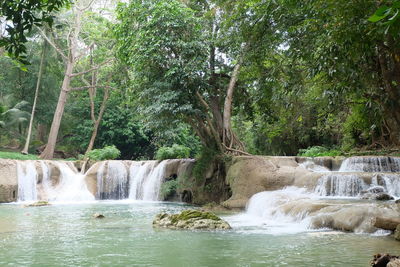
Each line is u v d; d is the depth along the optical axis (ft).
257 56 52.34
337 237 31.86
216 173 67.31
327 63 31.68
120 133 127.13
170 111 64.85
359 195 48.29
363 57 32.09
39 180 79.46
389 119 29.78
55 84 131.64
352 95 45.80
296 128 99.60
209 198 66.49
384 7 8.33
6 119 117.39
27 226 39.86
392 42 26.48
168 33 64.95
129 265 23.61
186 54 64.80
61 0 20.43
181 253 26.84
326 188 51.49
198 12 75.36
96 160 96.17
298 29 40.88
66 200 77.41
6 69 126.72
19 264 23.88
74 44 115.14
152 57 63.21
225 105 70.44
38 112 129.49
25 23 19.48
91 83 136.56
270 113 79.51
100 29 116.26
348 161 64.80
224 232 35.29
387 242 29.27
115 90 113.09
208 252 26.99
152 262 24.39
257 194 52.95
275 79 49.90
